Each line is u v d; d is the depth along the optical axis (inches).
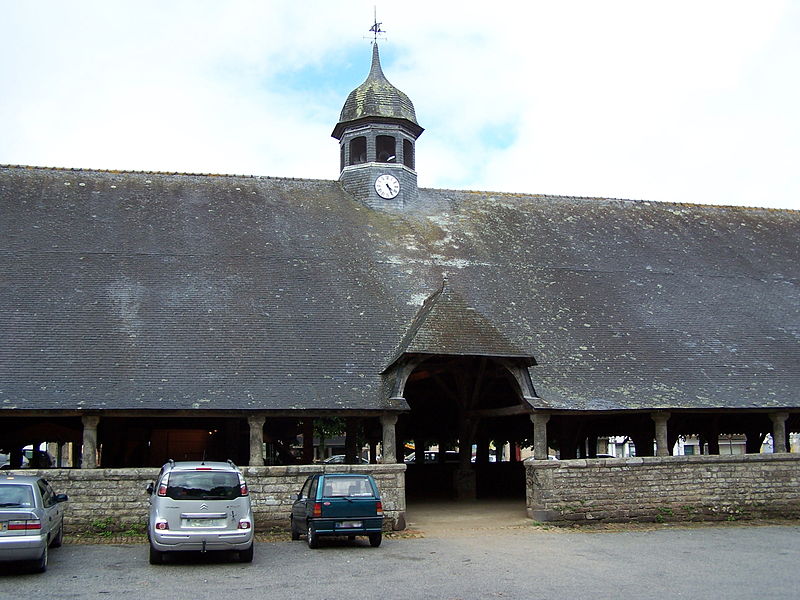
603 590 440.5
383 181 1080.8
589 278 961.5
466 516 783.7
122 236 888.3
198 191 1024.9
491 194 1166.3
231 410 671.8
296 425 982.4
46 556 501.4
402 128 1111.0
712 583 462.6
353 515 592.4
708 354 851.4
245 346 749.9
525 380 745.0
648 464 758.5
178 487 514.6
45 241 854.5
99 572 496.4
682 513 761.0
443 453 1363.2
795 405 786.8
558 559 550.3
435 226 1038.4
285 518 681.0
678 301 943.7
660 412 769.6
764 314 947.3
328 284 863.7
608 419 1043.3
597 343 837.2
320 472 660.7
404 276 904.3
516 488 1081.4
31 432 872.9
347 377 732.7
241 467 679.1
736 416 1047.6
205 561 538.0
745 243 1123.3
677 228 1139.3
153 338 742.5
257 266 872.9
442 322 736.3
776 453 798.5
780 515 785.6
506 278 933.8
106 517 652.7
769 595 428.1
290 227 971.3
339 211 1036.5
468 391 881.5
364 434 1090.7
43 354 700.0
